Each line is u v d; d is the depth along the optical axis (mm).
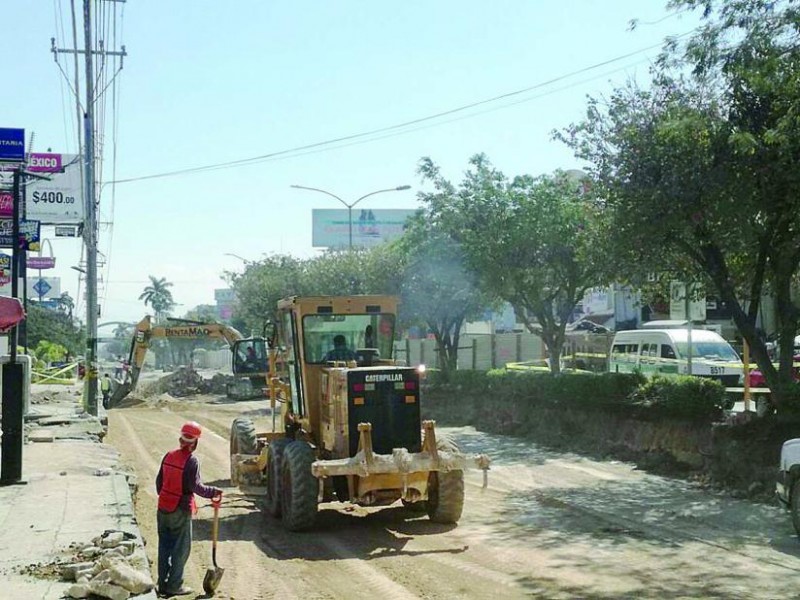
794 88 12531
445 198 23781
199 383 48094
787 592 8359
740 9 12734
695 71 13234
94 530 10047
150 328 38719
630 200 14766
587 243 19203
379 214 89750
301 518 11773
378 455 11500
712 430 15148
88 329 27047
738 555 9844
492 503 13516
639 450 17422
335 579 9359
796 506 10562
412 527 12047
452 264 26047
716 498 13312
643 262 16797
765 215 14297
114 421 31078
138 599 7500
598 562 9664
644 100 15117
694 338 26406
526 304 24016
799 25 12336
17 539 9578
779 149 12773
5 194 29109
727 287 15164
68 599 7391
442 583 9023
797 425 13836
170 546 8656
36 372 45906
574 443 19641
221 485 16531
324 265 41812
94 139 28016
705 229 14633
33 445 18922
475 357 36594
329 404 12578
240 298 51656
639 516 12109
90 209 26891
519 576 9172
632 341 28375
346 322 13375
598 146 15555
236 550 10930
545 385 21953
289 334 13844
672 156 14180
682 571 9203
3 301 13211
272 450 12977
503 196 23094
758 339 15031
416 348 42156
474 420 25812
